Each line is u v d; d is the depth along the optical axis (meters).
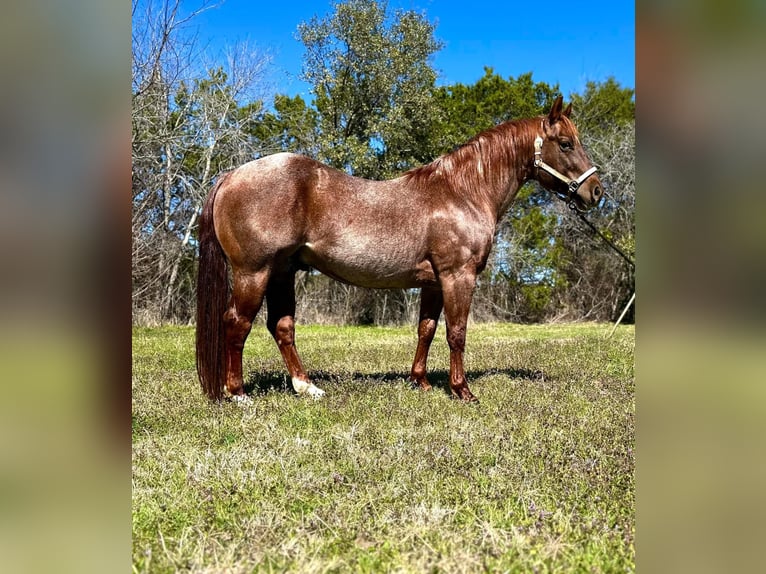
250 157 16.53
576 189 5.00
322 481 2.67
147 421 3.72
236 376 4.64
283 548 2.00
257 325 15.63
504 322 20.27
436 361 7.32
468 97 26.12
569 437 3.46
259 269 4.50
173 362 6.86
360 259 4.67
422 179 4.87
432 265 4.84
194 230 16.67
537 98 26.39
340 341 10.92
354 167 19.45
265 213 4.40
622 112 24.44
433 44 20.75
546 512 2.30
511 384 5.37
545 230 20.34
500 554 1.97
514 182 5.07
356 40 19.80
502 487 2.61
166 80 13.31
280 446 3.22
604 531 2.15
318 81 20.48
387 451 3.12
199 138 15.73
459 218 4.77
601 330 15.30
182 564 1.89
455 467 2.88
